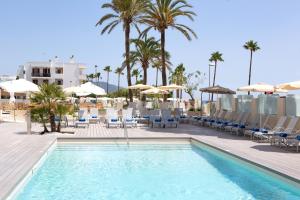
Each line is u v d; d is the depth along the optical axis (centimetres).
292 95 1648
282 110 1727
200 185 895
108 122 2084
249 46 6228
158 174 1020
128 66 3369
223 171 1052
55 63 7362
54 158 1254
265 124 1706
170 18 3180
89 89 2403
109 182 925
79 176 986
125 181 938
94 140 1563
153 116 2275
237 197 785
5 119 2634
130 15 3272
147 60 3919
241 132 1752
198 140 1534
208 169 1083
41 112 1705
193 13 3156
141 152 1402
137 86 2747
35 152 1141
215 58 6575
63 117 2055
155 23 3209
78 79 7475
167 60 4206
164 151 1430
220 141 1484
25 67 7306
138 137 1600
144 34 3316
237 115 2070
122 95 8100
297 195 784
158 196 800
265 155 1112
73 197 783
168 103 3041
